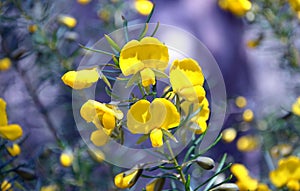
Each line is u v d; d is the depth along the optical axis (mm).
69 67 488
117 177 296
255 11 538
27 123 522
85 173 447
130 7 516
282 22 541
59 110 523
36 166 441
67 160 442
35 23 492
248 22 556
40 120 523
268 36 547
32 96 515
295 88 554
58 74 513
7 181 395
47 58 504
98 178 447
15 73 530
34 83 521
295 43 564
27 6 490
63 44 505
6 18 481
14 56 499
